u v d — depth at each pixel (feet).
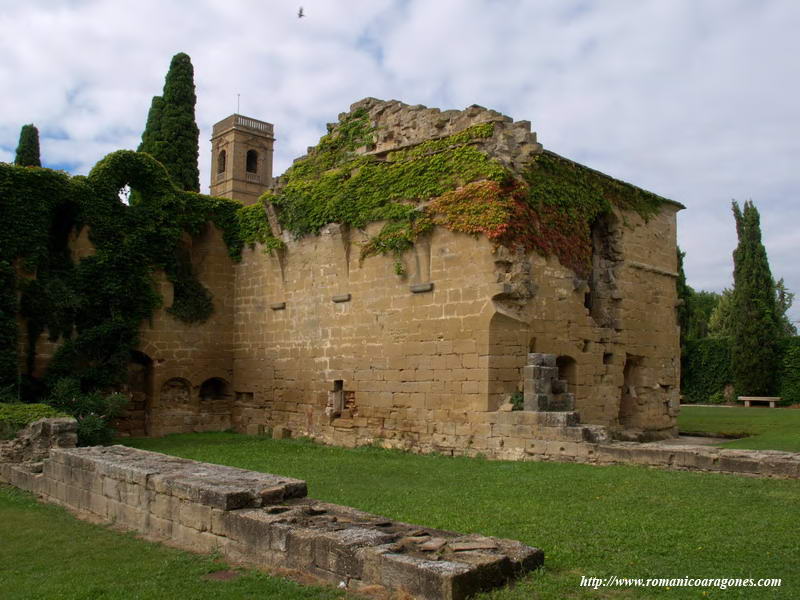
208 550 31.99
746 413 118.52
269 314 94.68
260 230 96.43
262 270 96.73
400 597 23.45
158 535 35.58
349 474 55.57
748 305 152.46
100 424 75.00
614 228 84.43
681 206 95.40
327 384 83.76
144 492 36.88
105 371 88.58
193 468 38.78
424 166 74.28
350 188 81.82
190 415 97.04
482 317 66.74
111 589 27.32
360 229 80.59
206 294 99.25
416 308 73.20
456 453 67.41
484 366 66.03
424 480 51.98
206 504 32.45
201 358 98.17
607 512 36.60
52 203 86.48
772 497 39.11
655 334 89.51
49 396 83.15
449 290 70.13
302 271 89.25
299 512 30.78
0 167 82.58
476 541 26.66
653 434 85.81
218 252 100.89
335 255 83.92
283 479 35.22
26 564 32.01
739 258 155.74
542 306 70.95
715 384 160.04
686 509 36.60
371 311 78.43
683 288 177.27
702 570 26.27
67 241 89.51
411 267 74.33
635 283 86.63
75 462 43.86
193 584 27.12
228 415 100.32
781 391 148.87
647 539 30.68
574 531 32.50
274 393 92.68
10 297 80.94
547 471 52.11
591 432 58.23
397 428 74.13
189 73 144.77
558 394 66.03
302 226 87.66
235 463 63.05
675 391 92.32
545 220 72.23
